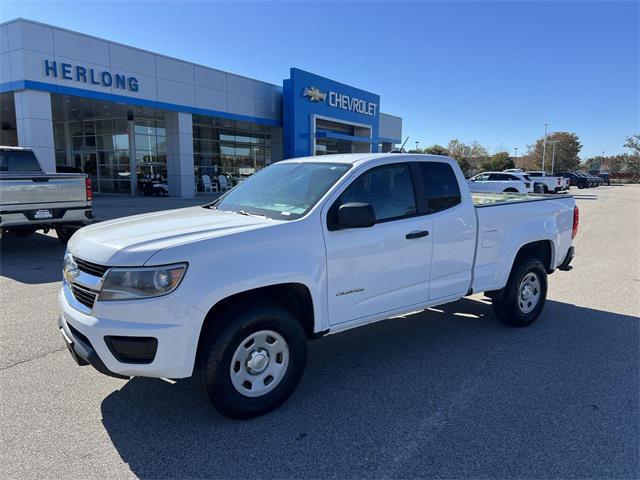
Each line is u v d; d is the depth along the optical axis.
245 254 3.29
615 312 6.14
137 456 2.99
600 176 69.31
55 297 6.46
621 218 18.59
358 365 4.43
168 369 3.06
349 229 3.83
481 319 5.82
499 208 5.12
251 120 27.67
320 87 30.73
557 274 8.48
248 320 3.29
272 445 3.13
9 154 9.88
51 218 9.17
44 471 2.83
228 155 31.23
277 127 30.45
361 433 3.27
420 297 4.44
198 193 29.06
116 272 3.03
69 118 27.72
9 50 17.16
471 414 3.53
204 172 29.78
